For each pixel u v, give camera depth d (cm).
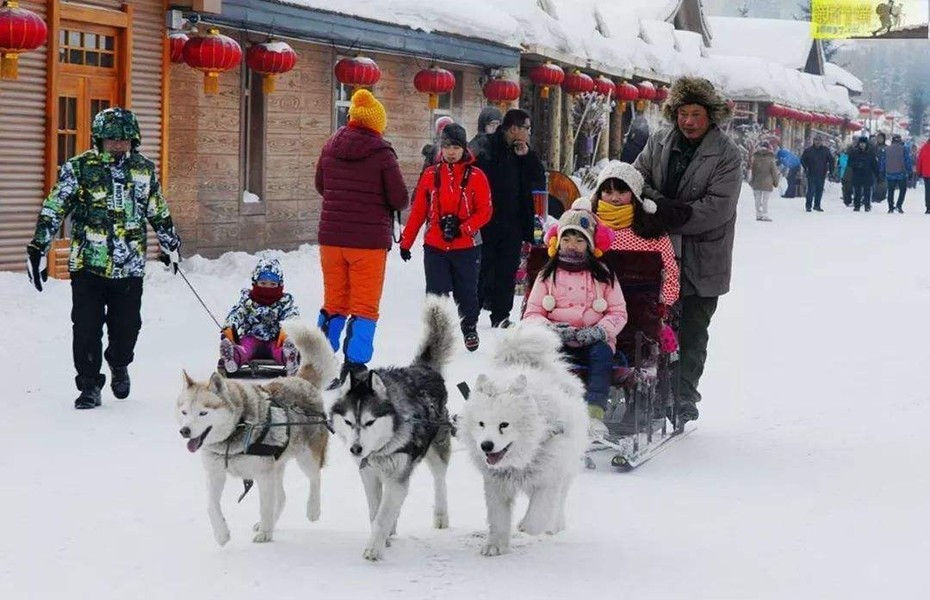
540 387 764
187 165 1964
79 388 1120
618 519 839
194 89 1969
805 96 6644
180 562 729
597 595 687
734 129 5456
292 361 1197
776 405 1232
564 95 3806
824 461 1009
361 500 881
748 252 2930
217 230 2048
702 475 962
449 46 2581
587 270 979
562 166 3803
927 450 1048
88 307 1116
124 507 834
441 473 816
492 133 1666
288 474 946
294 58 2038
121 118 1134
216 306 1672
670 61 4456
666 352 1032
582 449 798
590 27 3625
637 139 2434
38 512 815
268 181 2189
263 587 688
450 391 1238
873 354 1541
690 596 688
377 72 2258
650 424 1005
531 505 763
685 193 1080
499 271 1659
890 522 838
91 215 1122
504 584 702
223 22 1961
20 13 1501
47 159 1664
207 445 753
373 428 728
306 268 2022
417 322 1700
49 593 672
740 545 783
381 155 1295
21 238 1631
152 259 1827
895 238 3466
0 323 1393
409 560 743
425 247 1497
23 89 1619
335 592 682
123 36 1788
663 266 1003
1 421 1054
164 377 1258
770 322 1811
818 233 3606
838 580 718
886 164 4741
